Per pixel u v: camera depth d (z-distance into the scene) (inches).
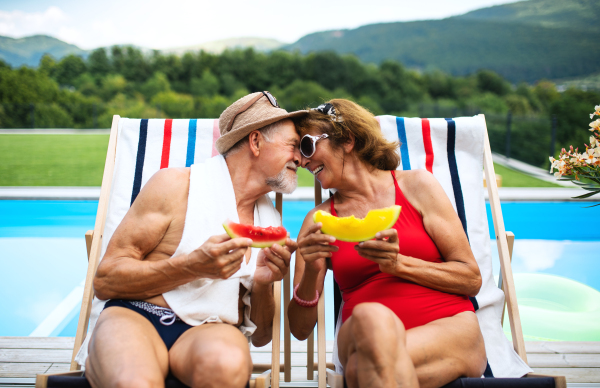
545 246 213.3
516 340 87.0
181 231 77.2
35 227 231.1
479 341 73.7
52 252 201.5
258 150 81.3
